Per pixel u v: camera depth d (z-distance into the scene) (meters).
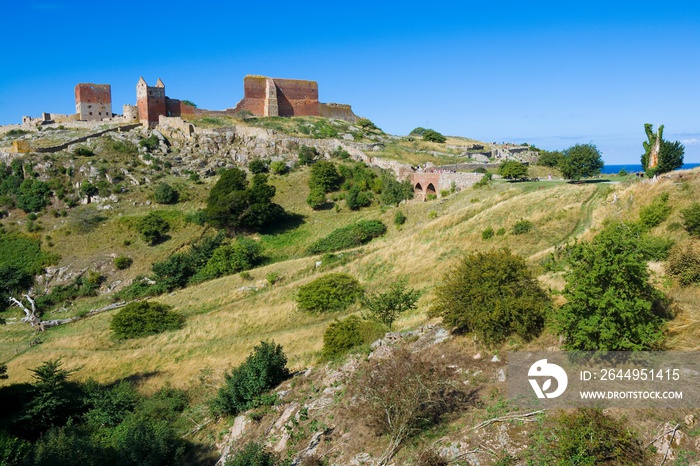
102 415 26.50
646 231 32.44
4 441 22.36
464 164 80.75
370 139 103.62
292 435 19.36
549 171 81.94
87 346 43.69
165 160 87.69
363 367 21.95
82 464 20.69
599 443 13.30
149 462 20.36
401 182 76.88
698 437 13.37
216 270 58.72
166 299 53.62
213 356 36.56
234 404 23.83
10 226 72.00
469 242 45.56
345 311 40.53
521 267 22.39
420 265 45.00
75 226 70.25
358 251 55.78
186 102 103.44
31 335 50.06
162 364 36.88
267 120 106.38
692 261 22.62
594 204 43.69
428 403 17.50
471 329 21.78
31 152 84.00
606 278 17.22
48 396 27.05
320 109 116.88
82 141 90.44
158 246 67.25
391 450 16.17
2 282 60.84
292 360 31.11
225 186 72.06
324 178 78.50
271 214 70.88
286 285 49.41
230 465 17.31
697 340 17.47
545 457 14.09
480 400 17.47
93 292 60.62
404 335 25.12
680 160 47.88
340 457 17.12
